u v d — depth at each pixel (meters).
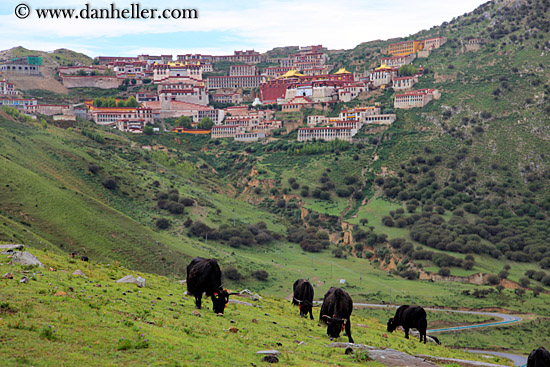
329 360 27.48
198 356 23.77
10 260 40.84
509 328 158.12
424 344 43.81
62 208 162.38
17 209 152.88
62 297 30.36
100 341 23.94
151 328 27.41
